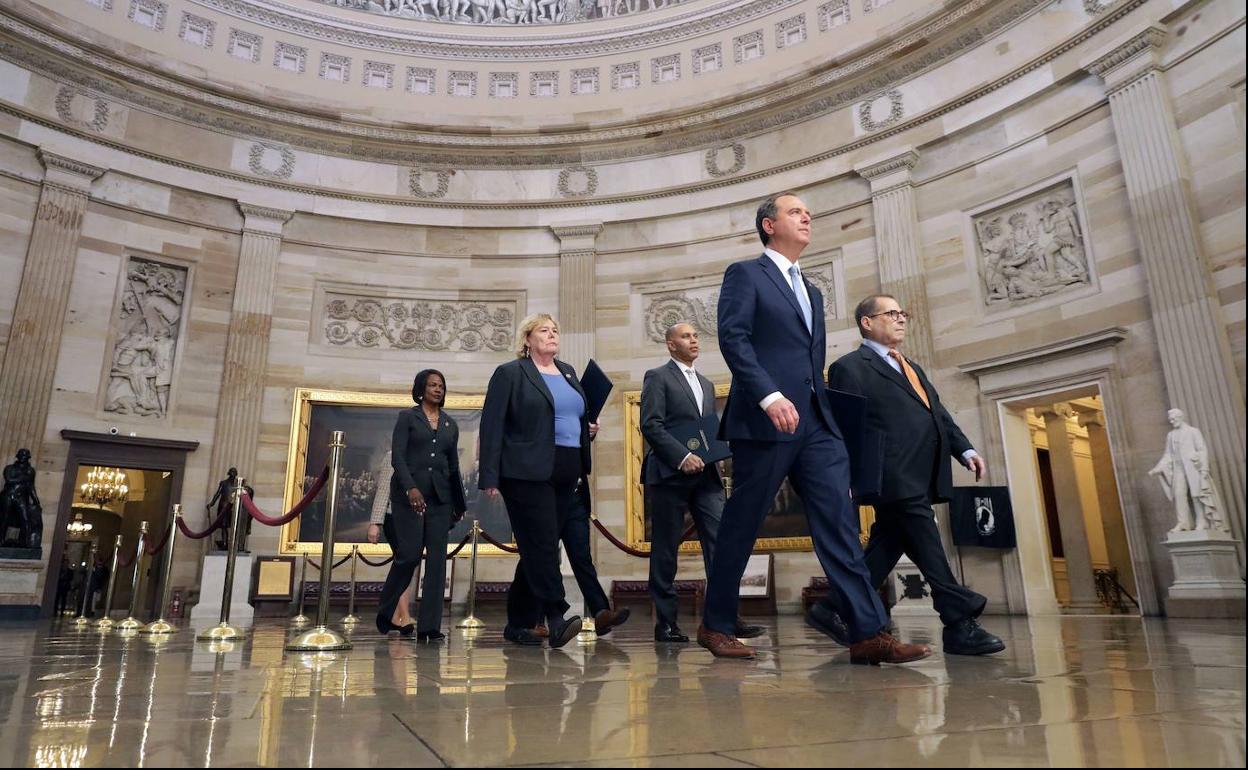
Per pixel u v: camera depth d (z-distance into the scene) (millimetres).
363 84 15359
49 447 11742
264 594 11594
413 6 15867
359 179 14734
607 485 13672
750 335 3148
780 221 3324
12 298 11781
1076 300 10328
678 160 14703
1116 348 9750
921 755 1309
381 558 13062
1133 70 9828
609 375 14148
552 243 14906
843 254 12961
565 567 11266
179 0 14164
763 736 1529
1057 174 10773
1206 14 9305
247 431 13086
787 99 13617
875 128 12867
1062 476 13547
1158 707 1803
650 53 15516
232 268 13719
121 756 1400
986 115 11594
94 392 12266
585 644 4652
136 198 13094
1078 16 10742
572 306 14398
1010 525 10391
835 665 2992
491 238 14977
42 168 12352
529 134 14930
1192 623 6906
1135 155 9719
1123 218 9961
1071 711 1758
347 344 14250
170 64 13359
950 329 11648
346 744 1507
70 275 12242
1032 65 11078
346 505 13266
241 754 1411
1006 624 7535
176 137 13547
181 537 12289
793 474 3166
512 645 4570
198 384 13094
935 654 3506
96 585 14906
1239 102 8906
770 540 12250
